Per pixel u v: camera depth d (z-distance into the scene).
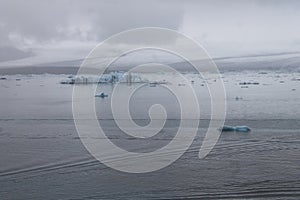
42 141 29.34
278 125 34.41
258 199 18.23
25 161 24.08
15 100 62.34
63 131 33.31
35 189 19.70
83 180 20.86
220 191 19.17
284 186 19.66
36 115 43.59
